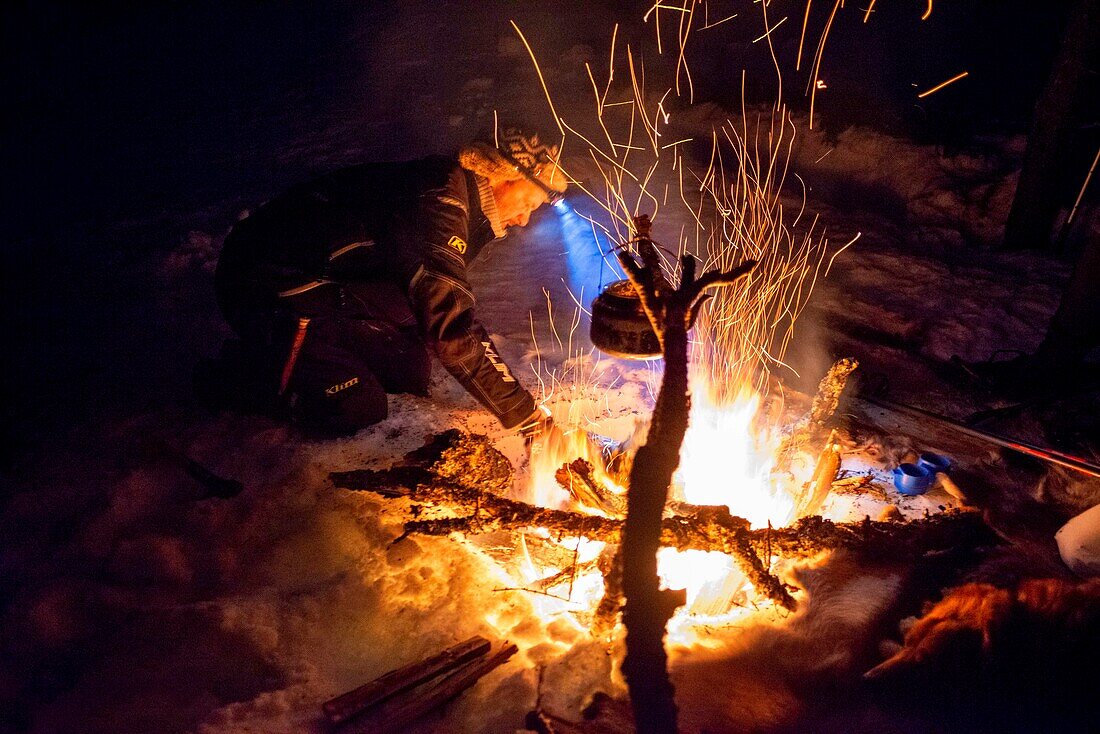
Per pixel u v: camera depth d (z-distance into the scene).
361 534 2.60
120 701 1.98
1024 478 2.88
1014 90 7.73
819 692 1.77
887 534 2.29
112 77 11.06
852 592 2.10
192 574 2.47
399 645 2.19
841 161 6.59
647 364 3.75
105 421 3.26
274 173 6.87
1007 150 6.37
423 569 2.44
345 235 2.86
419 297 2.66
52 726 1.91
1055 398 3.32
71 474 2.88
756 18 8.28
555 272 4.93
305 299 2.97
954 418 3.36
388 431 3.15
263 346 3.02
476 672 2.04
